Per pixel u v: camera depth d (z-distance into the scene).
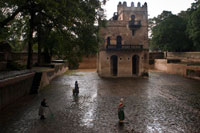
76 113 11.23
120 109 9.77
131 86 21.48
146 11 31.27
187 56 40.03
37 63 27.72
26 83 15.93
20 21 19.39
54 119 10.12
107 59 30.28
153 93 17.50
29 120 9.88
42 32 22.95
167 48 40.81
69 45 18.28
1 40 21.33
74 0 14.70
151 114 11.15
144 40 31.12
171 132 8.54
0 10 15.60
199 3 33.34
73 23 16.61
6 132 8.32
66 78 28.59
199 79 27.23
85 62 50.69
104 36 30.30
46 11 16.03
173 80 26.98
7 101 12.27
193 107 12.66
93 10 17.50
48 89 18.80
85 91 18.22
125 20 30.80
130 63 30.47
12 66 18.52
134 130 8.74
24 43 24.94
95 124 9.48
